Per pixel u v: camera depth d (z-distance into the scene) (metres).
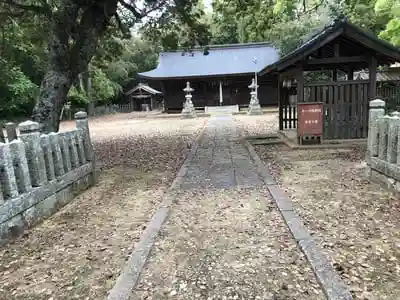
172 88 30.03
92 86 32.84
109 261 3.21
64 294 2.70
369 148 5.36
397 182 4.55
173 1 9.86
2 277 3.00
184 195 5.15
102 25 8.33
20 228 3.92
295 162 7.08
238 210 4.37
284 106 12.14
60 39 7.33
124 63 38.22
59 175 4.91
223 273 2.87
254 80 23.62
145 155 9.20
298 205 4.39
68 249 3.51
